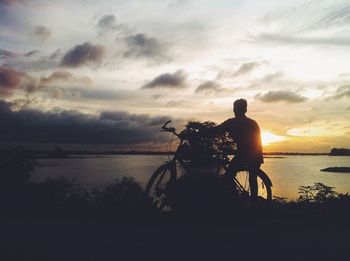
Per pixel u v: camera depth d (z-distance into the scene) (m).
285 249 4.77
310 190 8.55
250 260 4.32
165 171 6.84
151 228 6.08
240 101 6.39
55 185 9.90
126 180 9.37
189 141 6.55
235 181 6.44
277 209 7.54
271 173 52.50
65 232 5.79
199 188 6.53
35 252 4.65
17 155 11.38
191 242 5.13
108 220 6.95
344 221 6.69
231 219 6.39
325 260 4.31
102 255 4.52
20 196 9.20
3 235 5.59
